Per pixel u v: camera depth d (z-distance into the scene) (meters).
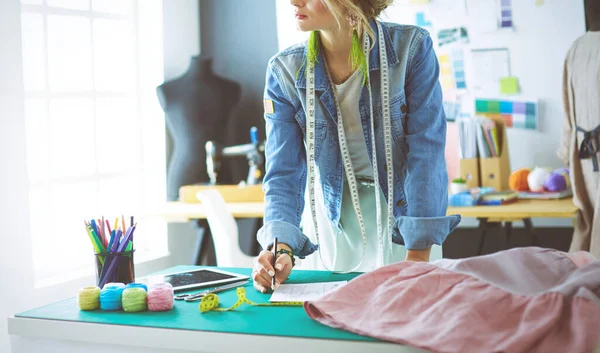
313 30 1.92
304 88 2.05
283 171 2.10
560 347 1.30
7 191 3.26
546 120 4.42
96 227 1.83
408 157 2.02
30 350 1.65
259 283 1.81
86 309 1.70
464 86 4.52
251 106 4.79
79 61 4.08
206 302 1.63
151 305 1.65
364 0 1.94
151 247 4.69
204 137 4.75
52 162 3.89
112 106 4.34
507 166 4.21
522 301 1.38
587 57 3.61
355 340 1.38
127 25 4.49
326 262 2.43
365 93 2.06
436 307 1.42
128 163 4.46
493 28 4.45
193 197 4.36
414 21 4.57
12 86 3.27
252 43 4.76
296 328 1.47
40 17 3.80
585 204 3.68
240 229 4.79
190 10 4.75
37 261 3.76
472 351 1.29
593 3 4.28
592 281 1.41
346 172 2.18
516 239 4.40
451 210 3.71
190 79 4.72
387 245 2.31
